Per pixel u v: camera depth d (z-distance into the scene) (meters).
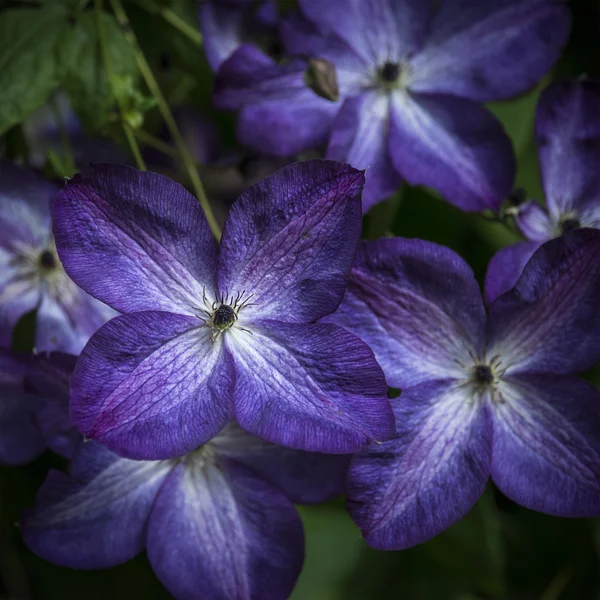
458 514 0.30
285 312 0.30
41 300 0.33
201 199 0.33
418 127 0.33
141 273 0.30
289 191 0.30
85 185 0.29
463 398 0.31
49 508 0.31
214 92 0.33
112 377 0.29
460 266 0.30
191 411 0.29
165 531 0.31
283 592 0.31
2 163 0.33
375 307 0.30
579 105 0.33
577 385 0.31
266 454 0.31
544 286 0.31
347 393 0.29
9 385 0.32
